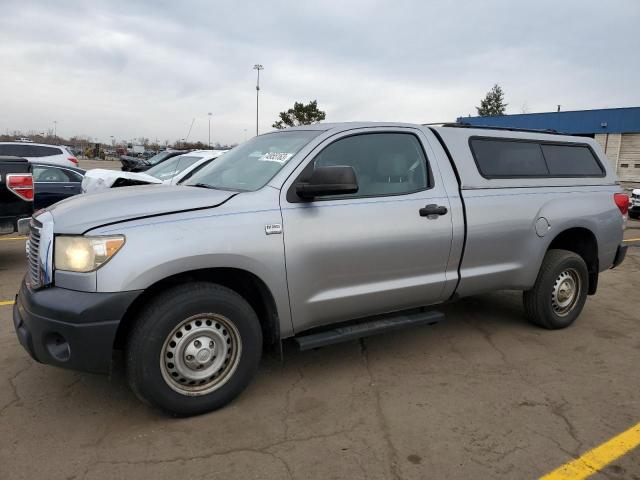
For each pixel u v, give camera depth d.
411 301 4.06
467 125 4.63
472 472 2.73
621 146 33.09
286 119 45.69
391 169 3.98
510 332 4.93
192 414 3.22
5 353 4.19
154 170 8.96
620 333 4.97
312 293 3.55
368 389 3.68
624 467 2.79
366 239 3.68
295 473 2.71
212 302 3.16
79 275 2.92
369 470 2.74
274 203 3.40
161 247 2.99
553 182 4.89
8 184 6.69
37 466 2.73
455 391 3.67
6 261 7.85
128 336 3.06
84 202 3.32
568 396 3.62
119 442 2.97
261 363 4.11
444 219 4.06
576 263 4.94
